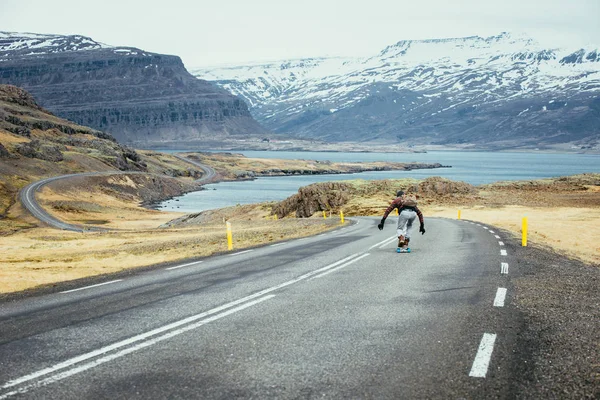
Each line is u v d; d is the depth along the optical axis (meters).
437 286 11.25
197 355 6.52
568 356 6.32
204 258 18.58
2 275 15.92
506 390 5.25
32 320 8.77
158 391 5.29
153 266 16.78
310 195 71.75
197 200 180.88
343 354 6.48
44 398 5.13
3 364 6.25
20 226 101.19
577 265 14.99
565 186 83.69
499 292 10.41
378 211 60.84
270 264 15.72
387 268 14.20
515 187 85.06
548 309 8.89
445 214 53.62
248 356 6.45
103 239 51.62
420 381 5.52
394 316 8.48
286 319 8.41
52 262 22.05
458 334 7.33
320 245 21.73
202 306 9.59
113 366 6.11
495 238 24.12
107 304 10.05
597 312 8.66
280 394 5.18
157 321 8.45
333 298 10.09
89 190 172.50
